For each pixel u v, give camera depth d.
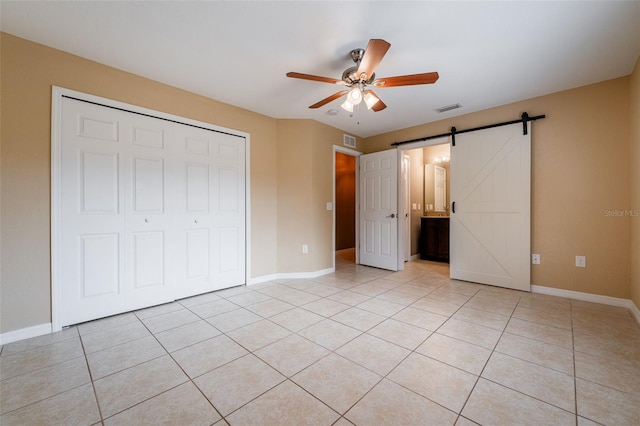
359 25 1.92
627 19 1.84
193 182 3.04
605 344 1.94
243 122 3.46
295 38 2.08
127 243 2.58
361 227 4.83
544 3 1.70
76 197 2.30
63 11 1.78
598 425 1.21
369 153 4.80
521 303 2.79
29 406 1.36
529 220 3.14
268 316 2.49
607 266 2.73
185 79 2.71
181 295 2.95
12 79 2.03
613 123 2.69
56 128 2.19
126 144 2.57
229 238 3.36
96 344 1.99
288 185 3.84
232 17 1.85
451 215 3.77
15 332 2.04
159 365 1.72
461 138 3.67
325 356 1.81
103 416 1.29
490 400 1.38
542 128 3.08
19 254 2.06
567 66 2.47
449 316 2.47
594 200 2.79
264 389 1.48
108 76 2.45
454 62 2.40
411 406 1.35
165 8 1.76
